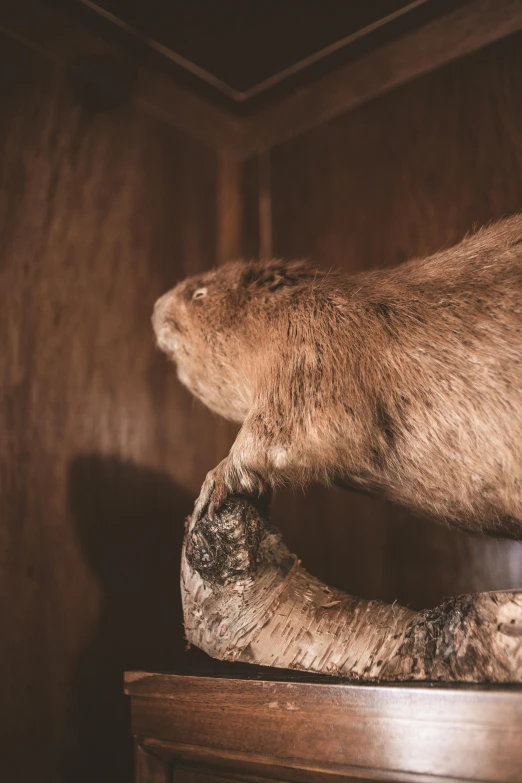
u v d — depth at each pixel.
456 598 0.62
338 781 0.57
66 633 0.91
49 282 0.96
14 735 0.84
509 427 0.60
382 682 0.59
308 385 0.67
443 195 0.99
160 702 0.67
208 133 1.21
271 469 0.67
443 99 1.01
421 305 0.66
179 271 1.13
